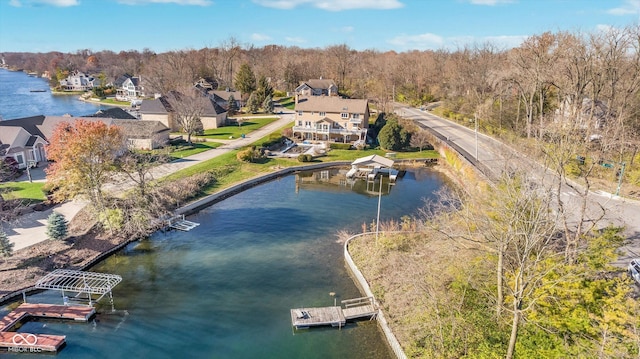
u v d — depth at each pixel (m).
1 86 194.00
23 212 43.34
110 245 39.06
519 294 19.59
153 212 44.66
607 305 20.67
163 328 27.86
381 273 33.03
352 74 150.88
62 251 36.69
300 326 27.64
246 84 130.62
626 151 45.25
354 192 57.16
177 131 92.75
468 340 23.23
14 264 33.75
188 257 37.97
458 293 26.00
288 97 144.25
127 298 31.39
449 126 87.12
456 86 105.69
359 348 25.86
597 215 35.09
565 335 21.22
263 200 53.66
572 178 44.12
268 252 38.88
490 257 25.16
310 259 37.44
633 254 28.61
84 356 25.23
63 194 42.19
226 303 30.67
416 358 23.70
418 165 70.62
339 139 85.69
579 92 47.34
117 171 43.81
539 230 24.33
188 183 54.28
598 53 47.91
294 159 71.88
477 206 28.77
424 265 31.11
